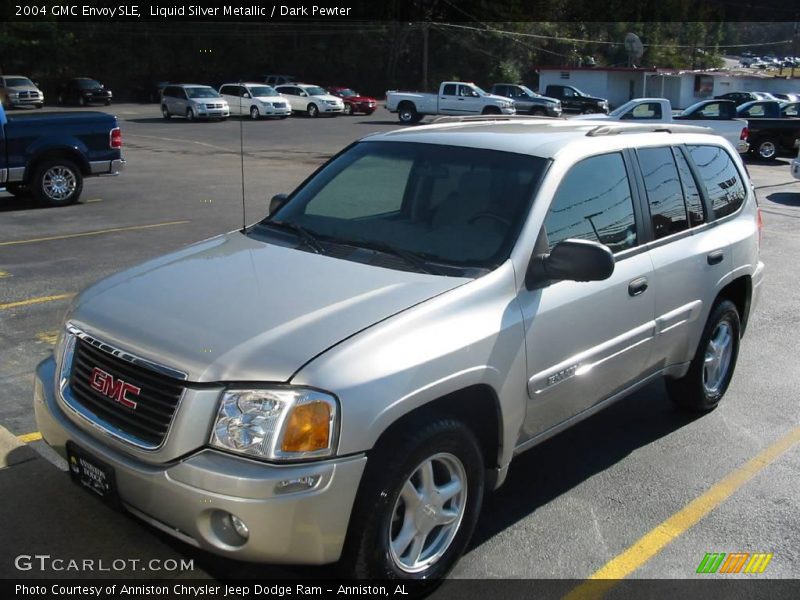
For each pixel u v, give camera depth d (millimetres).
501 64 68062
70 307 3742
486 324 3432
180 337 3119
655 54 79688
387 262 3752
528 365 3648
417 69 67750
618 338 4238
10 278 8562
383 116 45531
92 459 3205
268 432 2865
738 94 39625
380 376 3002
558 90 47219
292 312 3221
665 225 4719
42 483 4211
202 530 2908
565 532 4020
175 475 2922
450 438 3283
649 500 4371
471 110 39531
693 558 3836
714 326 5262
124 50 57219
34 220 12266
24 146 13125
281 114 41312
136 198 14805
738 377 6383
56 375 3504
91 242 10625
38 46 54312
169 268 3799
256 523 2832
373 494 3027
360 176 4445
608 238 4254
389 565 3158
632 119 22828
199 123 38500
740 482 4605
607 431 5277
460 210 3967
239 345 3025
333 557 2986
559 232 3941
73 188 13781
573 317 3881
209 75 59781
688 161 5094
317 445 2875
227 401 2910
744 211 5660
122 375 3174
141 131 33812
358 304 3279
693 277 4836
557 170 4016
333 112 44000
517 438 3742
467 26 66438
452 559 3494
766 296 9008
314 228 4195
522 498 4352
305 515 2863
